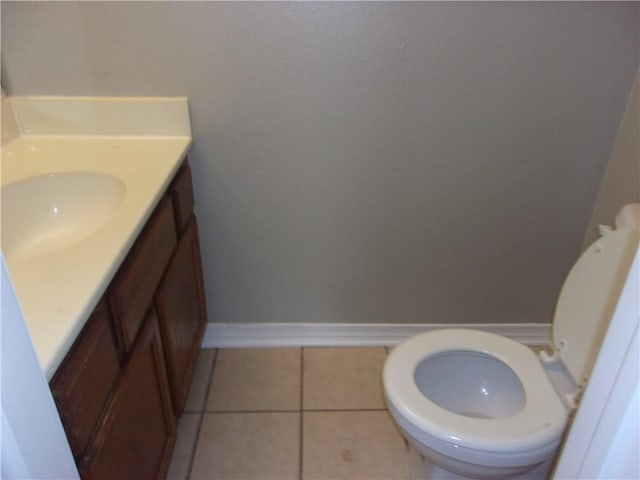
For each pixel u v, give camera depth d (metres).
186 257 1.51
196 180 1.64
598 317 1.18
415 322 1.93
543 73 1.49
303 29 1.42
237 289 1.86
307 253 1.79
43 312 0.76
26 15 1.36
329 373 1.83
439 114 1.55
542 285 1.85
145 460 1.12
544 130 1.58
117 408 0.93
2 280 0.48
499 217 1.72
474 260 1.80
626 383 0.57
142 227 1.08
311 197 1.68
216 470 1.48
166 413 1.29
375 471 1.49
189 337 1.56
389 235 1.75
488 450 1.05
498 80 1.50
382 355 1.92
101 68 1.45
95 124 1.51
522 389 1.27
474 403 1.39
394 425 1.63
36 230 1.22
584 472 0.68
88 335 0.83
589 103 1.53
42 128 1.50
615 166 1.59
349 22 1.41
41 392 0.57
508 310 1.91
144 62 1.45
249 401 1.71
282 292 1.87
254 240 1.76
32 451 0.55
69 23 1.38
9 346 0.50
